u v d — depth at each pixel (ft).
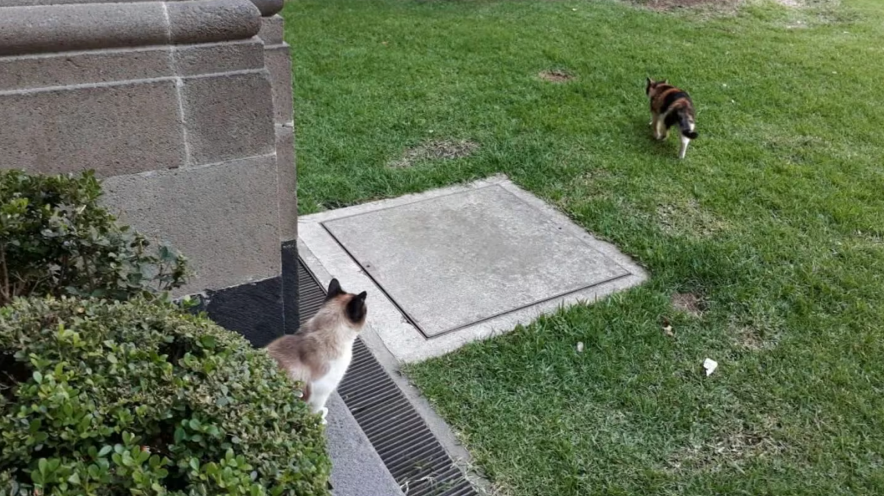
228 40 9.87
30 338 6.72
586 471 10.66
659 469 10.79
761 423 11.71
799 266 15.94
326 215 17.66
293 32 31.40
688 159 21.27
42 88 9.02
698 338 13.69
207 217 10.71
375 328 13.62
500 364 12.75
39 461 5.39
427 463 10.69
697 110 24.86
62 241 8.33
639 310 14.26
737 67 29.50
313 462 6.34
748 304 14.61
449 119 23.16
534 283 15.29
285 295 12.86
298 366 9.77
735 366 12.93
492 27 33.60
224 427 6.17
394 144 21.30
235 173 10.62
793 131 23.58
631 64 29.17
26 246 8.30
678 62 29.71
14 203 8.04
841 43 34.22
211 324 7.72
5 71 8.75
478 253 16.33
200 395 6.35
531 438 11.21
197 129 10.08
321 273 15.30
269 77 10.29
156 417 6.21
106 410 6.11
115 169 9.79
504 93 25.49
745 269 15.74
